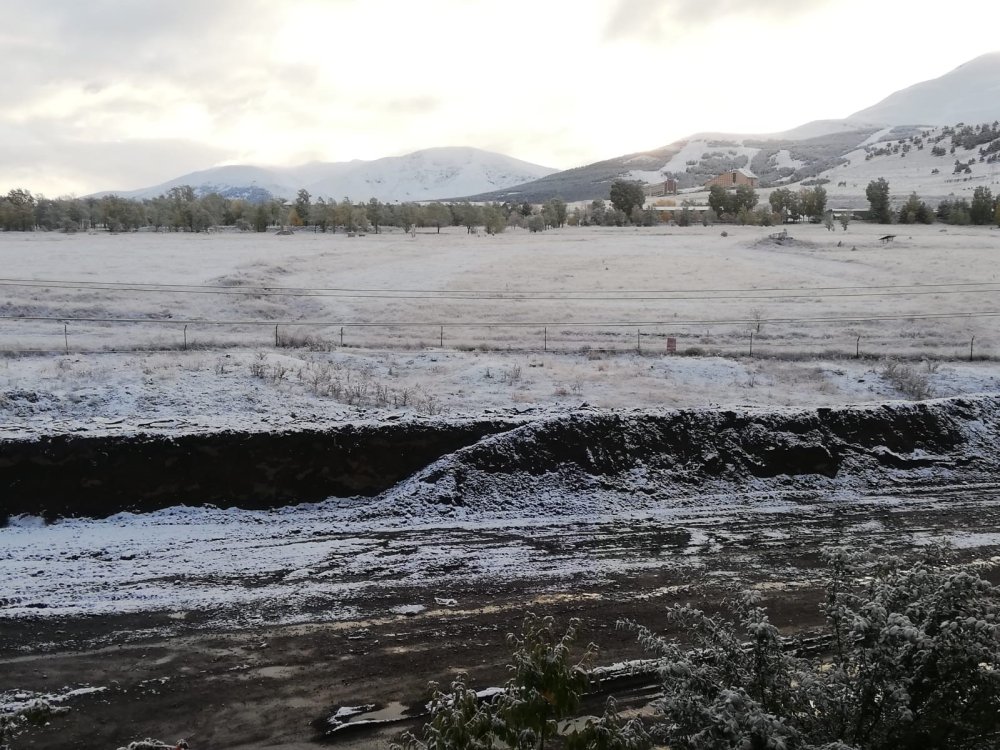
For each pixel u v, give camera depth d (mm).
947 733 5480
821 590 11430
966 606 5441
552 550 12945
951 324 37250
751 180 191875
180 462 14719
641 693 8625
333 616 10375
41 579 11336
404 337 32844
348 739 7766
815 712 5715
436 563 12258
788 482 16625
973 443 18703
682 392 25359
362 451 15695
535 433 16312
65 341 28625
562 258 59125
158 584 11281
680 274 52406
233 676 8859
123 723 7938
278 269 49000
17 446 14250
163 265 48969
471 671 9016
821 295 44844
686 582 11695
